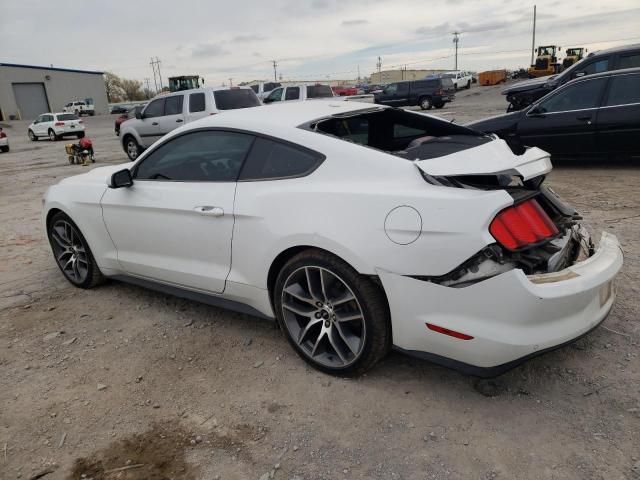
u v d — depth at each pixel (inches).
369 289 103.2
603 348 117.7
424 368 116.1
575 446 89.7
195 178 135.4
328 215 105.2
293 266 113.1
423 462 89.0
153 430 103.0
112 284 181.8
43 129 1064.8
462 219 91.1
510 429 95.1
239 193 122.1
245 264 122.7
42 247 238.2
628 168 313.0
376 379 113.2
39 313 161.5
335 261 105.6
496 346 90.7
